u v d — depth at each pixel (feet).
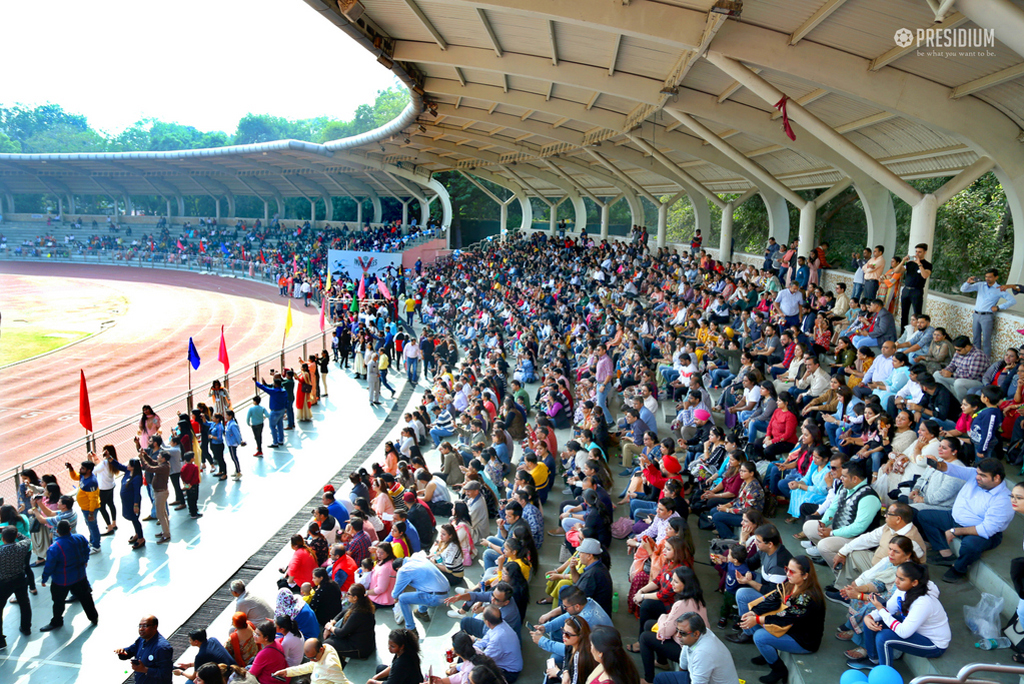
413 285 155.33
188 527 42.78
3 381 93.76
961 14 34.58
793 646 21.86
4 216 287.89
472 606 28.30
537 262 135.23
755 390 41.34
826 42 44.42
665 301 76.18
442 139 153.89
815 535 27.35
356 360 85.35
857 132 63.57
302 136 507.71
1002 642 20.51
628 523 33.37
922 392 33.73
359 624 26.86
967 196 94.68
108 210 313.32
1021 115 42.93
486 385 56.18
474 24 60.03
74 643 30.81
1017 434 30.96
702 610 21.84
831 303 57.77
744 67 47.83
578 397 53.62
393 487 38.73
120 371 99.66
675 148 93.30
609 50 61.11
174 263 241.35
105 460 40.73
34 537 36.88
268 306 161.99
